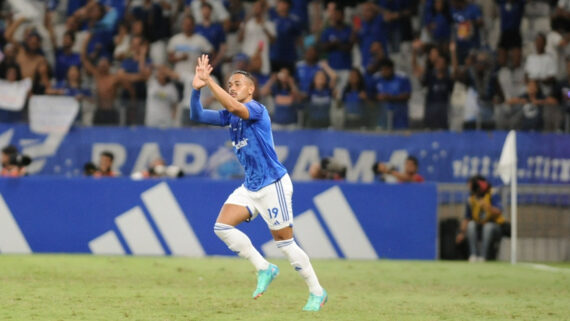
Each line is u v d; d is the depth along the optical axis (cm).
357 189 4488
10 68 5700
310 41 6544
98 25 6500
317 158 5472
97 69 6088
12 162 4831
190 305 2505
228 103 2252
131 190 4444
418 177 4966
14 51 5991
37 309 2345
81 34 6494
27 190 4450
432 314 2411
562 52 6431
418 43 6394
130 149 5475
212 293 2877
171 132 5497
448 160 5453
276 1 6581
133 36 6412
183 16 6556
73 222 4441
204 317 2225
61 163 5444
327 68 6141
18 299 2573
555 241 4778
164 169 4897
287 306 2525
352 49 6388
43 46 6431
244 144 2347
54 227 4441
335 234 4469
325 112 5562
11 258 4088
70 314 2250
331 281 3397
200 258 4325
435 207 4528
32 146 5434
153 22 6419
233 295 2828
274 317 2250
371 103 5559
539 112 5559
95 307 2412
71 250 4441
